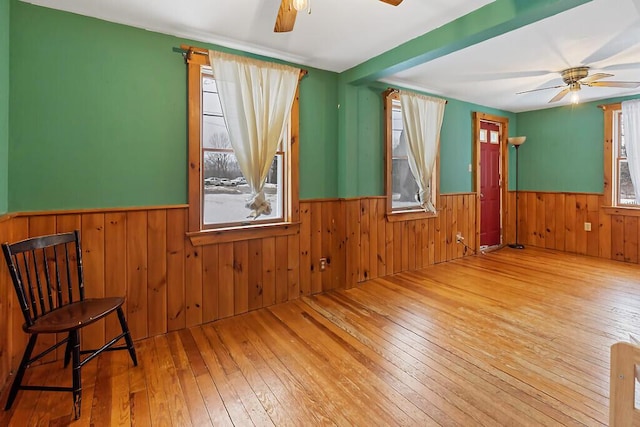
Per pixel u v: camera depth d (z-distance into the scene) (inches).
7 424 65.8
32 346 71.2
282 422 66.2
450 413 68.4
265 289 126.9
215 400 73.0
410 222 173.6
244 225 122.9
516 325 108.3
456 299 132.2
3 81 79.7
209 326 110.8
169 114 105.0
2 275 77.5
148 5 88.1
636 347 41.6
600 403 70.8
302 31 103.6
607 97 188.9
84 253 93.5
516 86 165.6
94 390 76.6
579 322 109.8
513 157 230.8
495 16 87.5
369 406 70.7
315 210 138.9
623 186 189.9
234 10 91.1
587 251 203.0
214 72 108.4
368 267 157.6
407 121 162.2
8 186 83.5
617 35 107.8
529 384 77.7
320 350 94.2
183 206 107.9
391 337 101.4
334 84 141.8
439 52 105.3
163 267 105.5
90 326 95.3
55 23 88.5
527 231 230.2
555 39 110.7
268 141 119.3
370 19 96.3
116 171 97.7
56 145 89.5
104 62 95.0
